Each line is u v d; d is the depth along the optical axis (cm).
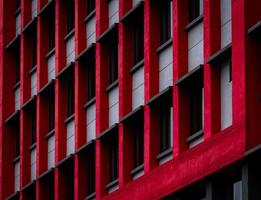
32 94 7188
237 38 5169
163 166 5628
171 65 5722
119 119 6044
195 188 5472
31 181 7044
